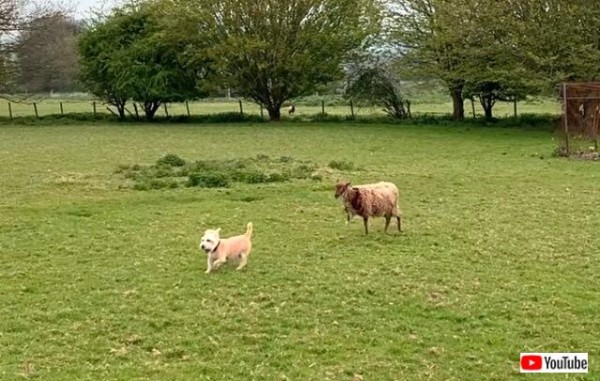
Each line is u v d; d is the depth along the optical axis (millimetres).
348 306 9664
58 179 20781
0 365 7828
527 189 18703
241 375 7613
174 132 38219
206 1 43781
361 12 44344
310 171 21656
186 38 45062
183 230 14242
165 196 17812
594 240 13156
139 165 23484
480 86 39812
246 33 43906
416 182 19938
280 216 15492
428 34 39625
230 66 44625
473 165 23719
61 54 51844
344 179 20438
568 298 9891
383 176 21062
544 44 33281
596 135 27406
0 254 12492
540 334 8656
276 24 43531
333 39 43844
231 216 15500
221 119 46156
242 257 11492
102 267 11648
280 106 45938
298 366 7801
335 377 7543
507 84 36219
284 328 8906
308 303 9805
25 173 22219
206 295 10141
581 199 17141
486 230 14031
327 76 45000
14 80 46438
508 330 8773
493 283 10633
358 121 43250
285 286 10531
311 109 54750
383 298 9977
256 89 45344
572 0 32688
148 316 9344
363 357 8023
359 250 12562
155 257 12219
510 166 23297
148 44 45875
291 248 12758
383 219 14992
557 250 12492
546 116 40781
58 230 14266
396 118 43562
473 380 7473
